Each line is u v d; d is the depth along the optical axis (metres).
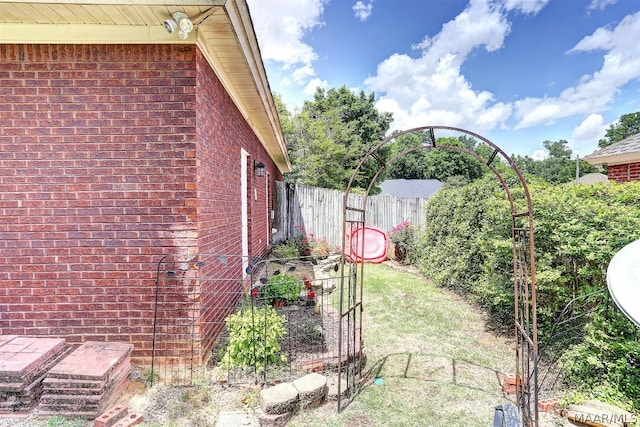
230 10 2.80
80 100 3.14
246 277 6.11
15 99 3.13
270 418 2.54
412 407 2.89
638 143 7.19
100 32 3.05
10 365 2.55
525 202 4.01
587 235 3.43
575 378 3.04
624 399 2.67
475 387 3.20
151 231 3.21
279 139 8.31
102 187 3.18
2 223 3.17
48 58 3.12
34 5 2.63
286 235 11.20
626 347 2.76
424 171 36.53
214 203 3.83
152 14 2.78
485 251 4.68
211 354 3.51
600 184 4.14
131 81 3.15
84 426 2.41
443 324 4.75
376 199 10.95
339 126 19.45
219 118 4.06
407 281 7.25
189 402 2.75
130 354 3.04
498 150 2.75
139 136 3.18
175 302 3.23
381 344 4.08
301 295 4.80
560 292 3.69
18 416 2.47
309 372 3.20
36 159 3.15
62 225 3.18
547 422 2.64
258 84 4.57
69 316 3.21
